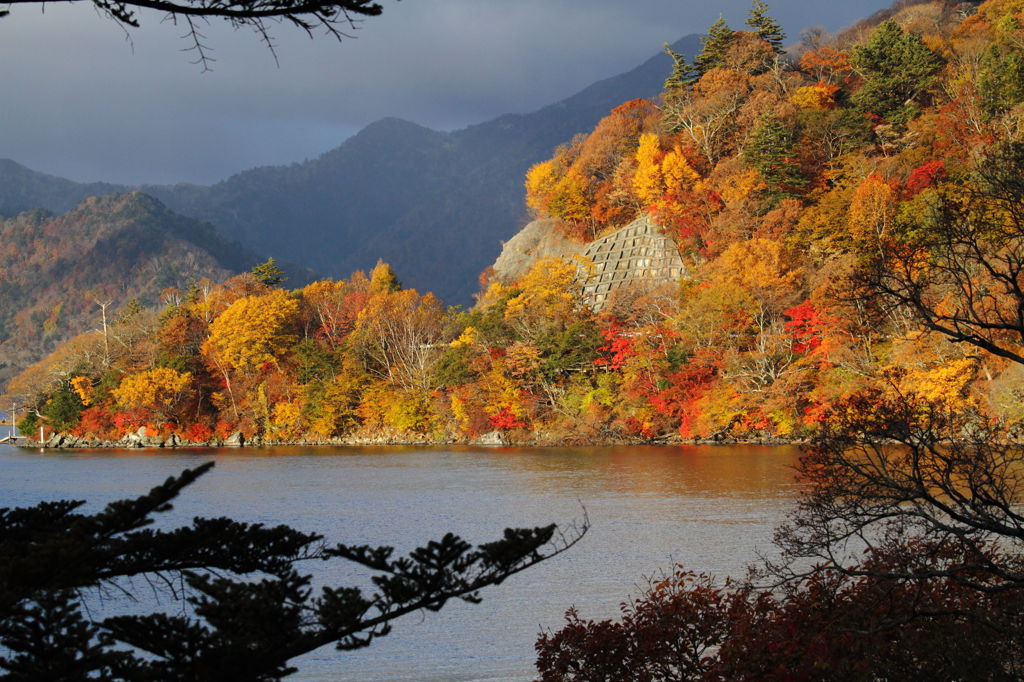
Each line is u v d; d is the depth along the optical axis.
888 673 15.00
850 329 63.81
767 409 81.88
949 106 102.31
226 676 9.09
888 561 17.19
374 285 161.38
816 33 159.75
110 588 31.84
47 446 121.00
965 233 17.34
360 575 34.66
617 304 104.81
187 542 9.62
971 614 14.34
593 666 17.33
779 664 15.66
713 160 128.12
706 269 99.25
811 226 94.69
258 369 124.31
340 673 23.58
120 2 8.21
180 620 9.23
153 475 80.50
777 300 88.56
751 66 137.75
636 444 91.44
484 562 9.51
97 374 129.25
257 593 9.35
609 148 143.12
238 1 8.34
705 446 85.50
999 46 106.88
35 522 11.48
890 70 123.00
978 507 15.43
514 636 26.28
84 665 8.72
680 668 17.47
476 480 66.94
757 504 48.81
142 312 145.00
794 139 116.94
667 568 33.56
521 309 106.00
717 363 88.06
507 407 99.94
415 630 27.08
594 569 34.00
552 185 149.88
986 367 59.72
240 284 149.62
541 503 53.47
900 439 16.31
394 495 60.03
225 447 114.38
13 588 7.95
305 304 144.12
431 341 122.81
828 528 16.81
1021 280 20.75
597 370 99.50
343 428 115.69
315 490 64.19
